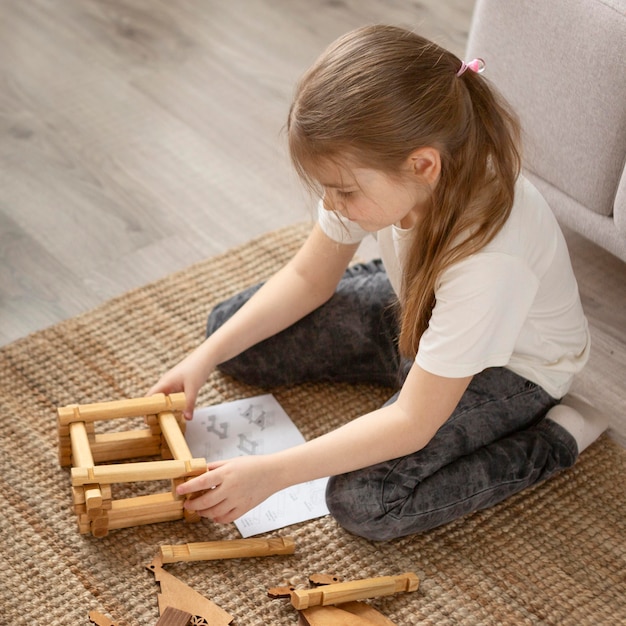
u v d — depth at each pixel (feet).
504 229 3.46
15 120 6.27
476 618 3.61
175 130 6.26
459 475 3.81
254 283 5.13
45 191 5.70
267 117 6.43
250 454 4.17
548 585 3.74
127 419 4.32
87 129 6.23
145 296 4.99
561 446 4.03
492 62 4.93
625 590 3.74
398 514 3.73
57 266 5.19
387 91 3.18
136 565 3.71
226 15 7.47
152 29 7.27
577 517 4.01
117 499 3.96
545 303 3.80
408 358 4.16
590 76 4.48
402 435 3.62
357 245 4.21
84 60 6.89
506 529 3.94
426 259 3.51
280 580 3.69
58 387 4.45
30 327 4.81
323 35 7.23
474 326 3.44
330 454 3.64
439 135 3.23
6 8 7.43
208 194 5.76
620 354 4.82
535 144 4.89
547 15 4.58
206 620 3.51
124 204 5.64
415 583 3.66
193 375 4.15
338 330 4.38
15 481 4.01
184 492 3.63
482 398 3.96
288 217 5.62
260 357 4.43
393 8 7.48
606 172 4.61
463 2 7.56
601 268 5.31
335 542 3.86
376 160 3.21
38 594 3.59
